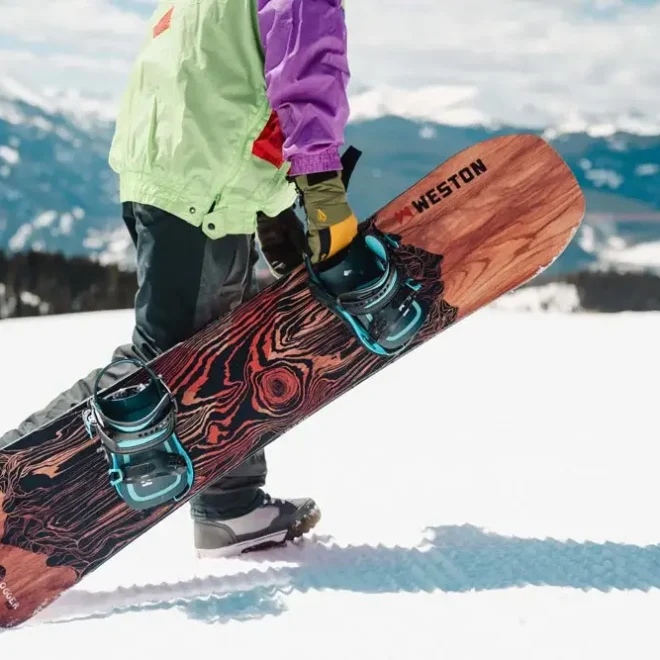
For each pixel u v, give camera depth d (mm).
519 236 1962
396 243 1944
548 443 3254
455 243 1961
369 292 1817
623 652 1406
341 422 3812
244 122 1836
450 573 1839
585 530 2117
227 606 1712
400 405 4223
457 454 3100
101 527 1843
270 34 1737
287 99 1731
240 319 1894
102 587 1944
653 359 5762
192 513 2143
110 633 1605
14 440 1886
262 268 2248
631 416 3844
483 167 1969
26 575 1822
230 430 1898
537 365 5543
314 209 1779
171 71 1839
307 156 1744
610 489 2527
